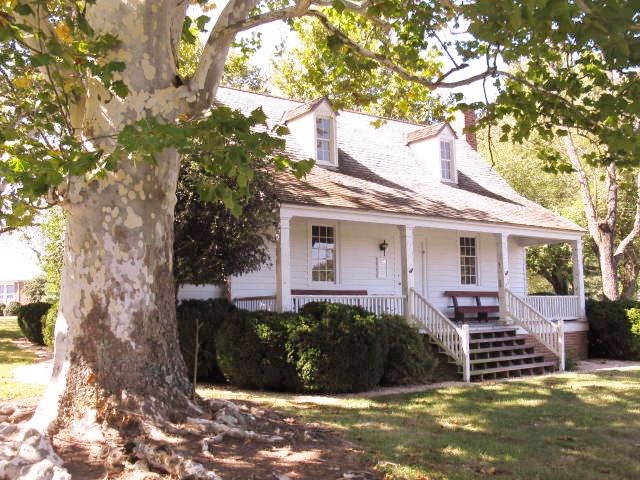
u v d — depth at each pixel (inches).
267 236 494.3
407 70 436.8
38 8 240.4
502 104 371.6
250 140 224.7
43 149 247.8
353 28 463.8
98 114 255.0
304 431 278.4
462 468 247.1
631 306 717.3
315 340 421.7
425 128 797.9
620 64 236.7
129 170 253.0
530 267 1254.9
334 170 649.6
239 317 448.8
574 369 612.7
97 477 205.2
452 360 543.8
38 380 429.4
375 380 447.2
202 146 258.5
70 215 256.1
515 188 1293.1
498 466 252.2
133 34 253.9
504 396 422.3
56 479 185.2
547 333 620.7
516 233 705.0
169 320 268.1
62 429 240.5
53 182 197.3
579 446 287.6
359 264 683.4
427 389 455.5
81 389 246.2
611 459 267.4
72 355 250.7
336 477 219.5
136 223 255.3
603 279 856.3
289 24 428.5
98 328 249.1
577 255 764.0
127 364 249.8
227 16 282.0
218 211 432.8
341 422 320.2
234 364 438.3
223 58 281.9
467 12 276.2
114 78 253.1
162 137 198.8
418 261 740.7
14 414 281.0
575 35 216.2
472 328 611.2
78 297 252.1
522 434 308.5
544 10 211.6
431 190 711.7
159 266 265.0
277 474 213.9
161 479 201.5
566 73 354.3
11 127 269.0
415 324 567.8
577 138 980.6
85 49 243.3
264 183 464.8
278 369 428.1
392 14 355.6
